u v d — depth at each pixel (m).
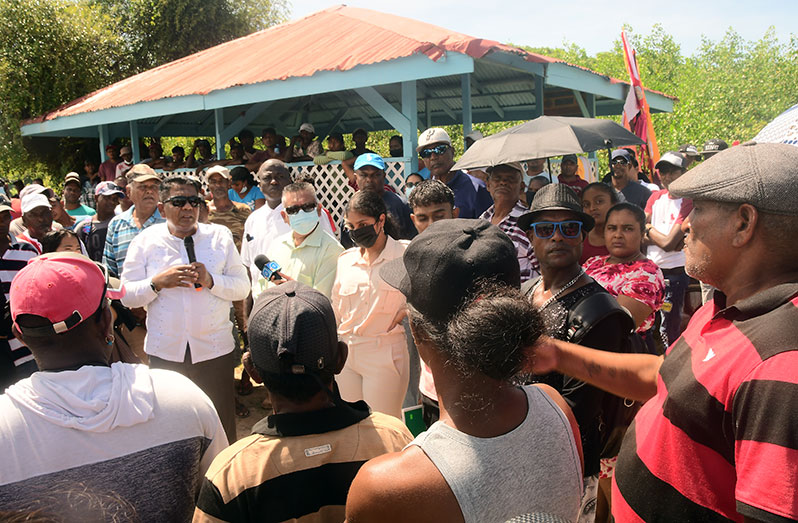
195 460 1.92
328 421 1.72
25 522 1.52
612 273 3.22
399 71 6.95
